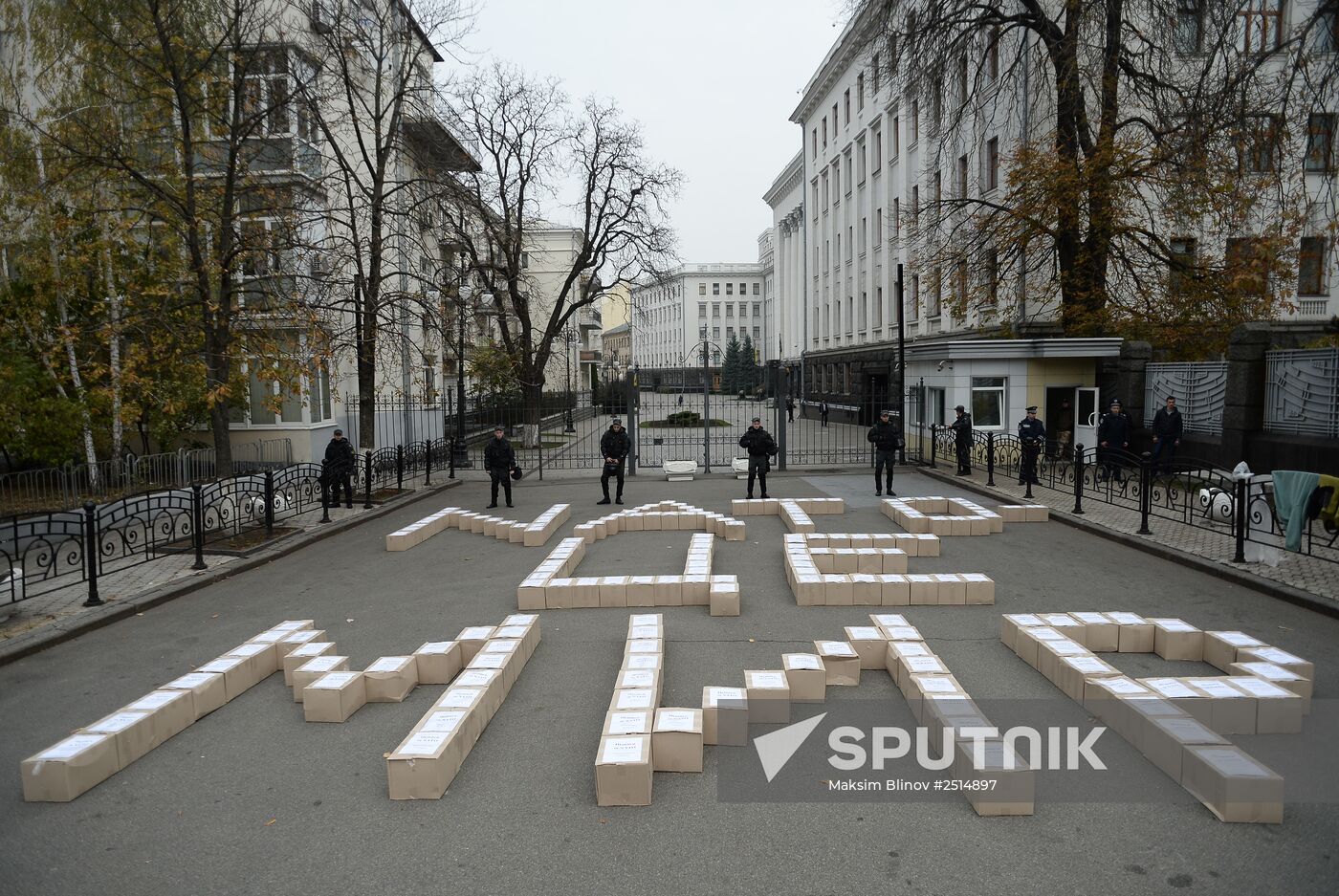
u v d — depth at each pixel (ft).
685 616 26.73
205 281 44.96
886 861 12.78
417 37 67.92
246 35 48.11
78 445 54.65
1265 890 11.79
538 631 24.27
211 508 44.70
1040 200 63.57
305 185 51.19
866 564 30.83
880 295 124.26
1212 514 38.55
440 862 13.06
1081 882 12.10
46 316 55.11
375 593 31.40
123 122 49.67
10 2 51.24
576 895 12.09
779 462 72.95
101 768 16.24
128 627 27.55
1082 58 60.18
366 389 62.28
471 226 86.79
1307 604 26.13
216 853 13.56
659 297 432.25
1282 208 53.88
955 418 69.36
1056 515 43.32
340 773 16.38
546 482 68.80
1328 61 37.47
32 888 12.72
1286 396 48.16
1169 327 64.69
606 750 15.20
